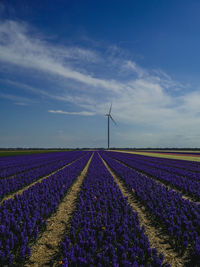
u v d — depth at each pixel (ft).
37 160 129.80
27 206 28.25
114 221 23.88
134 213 27.45
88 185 46.68
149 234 22.94
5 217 24.35
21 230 21.84
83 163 103.14
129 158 152.05
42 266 16.85
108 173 66.39
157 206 29.89
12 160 130.93
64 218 28.09
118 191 40.24
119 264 15.83
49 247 20.10
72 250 16.72
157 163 108.17
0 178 62.54
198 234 22.16
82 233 20.33
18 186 47.11
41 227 24.30
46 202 32.37
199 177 55.83
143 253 16.88
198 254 16.76
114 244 19.75
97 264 15.57
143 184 46.37
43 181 51.39
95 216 26.81
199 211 28.14
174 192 39.42
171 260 17.61
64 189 42.70
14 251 18.94
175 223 24.91
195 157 166.09
